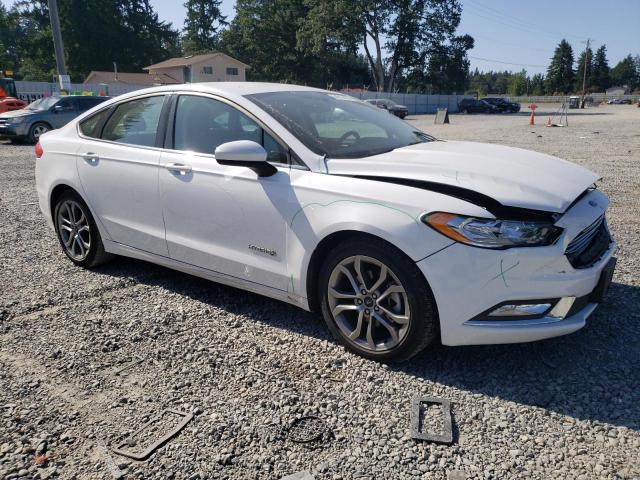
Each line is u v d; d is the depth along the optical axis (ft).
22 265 15.89
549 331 9.12
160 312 12.56
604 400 8.98
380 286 9.89
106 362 10.31
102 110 14.85
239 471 7.44
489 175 9.77
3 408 8.85
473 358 10.37
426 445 7.95
